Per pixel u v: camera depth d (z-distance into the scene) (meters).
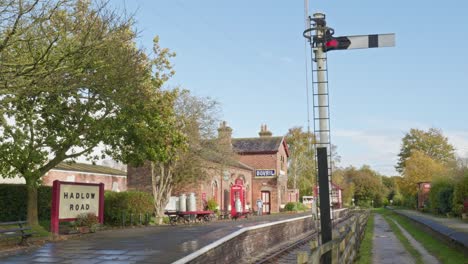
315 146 11.56
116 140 18.61
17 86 11.54
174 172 31.78
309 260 6.58
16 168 17.22
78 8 14.31
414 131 80.31
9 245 14.19
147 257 11.77
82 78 13.84
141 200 25.14
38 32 12.79
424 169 61.56
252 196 54.16
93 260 11.51
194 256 10.98
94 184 20.23
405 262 14.71
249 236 16.09
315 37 11.73
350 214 51.22
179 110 30.41
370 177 103.25
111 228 21.88
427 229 25.91
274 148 54.34
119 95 15.87
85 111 17.39
